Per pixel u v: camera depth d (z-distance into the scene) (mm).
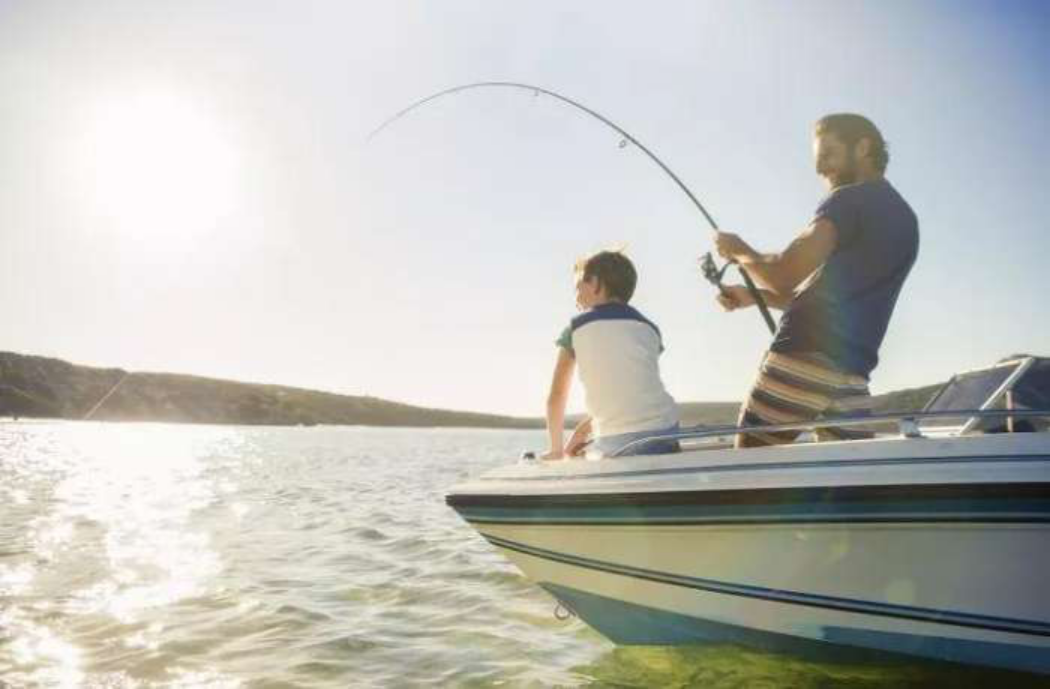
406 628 3451
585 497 2797
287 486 11305
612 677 2748
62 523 6754
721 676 2648
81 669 2877
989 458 2203
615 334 2959
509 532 3111
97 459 18875
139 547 5523
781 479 2432
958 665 2336
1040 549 2148
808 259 2715
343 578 4516
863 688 2469
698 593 2693
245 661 2982
